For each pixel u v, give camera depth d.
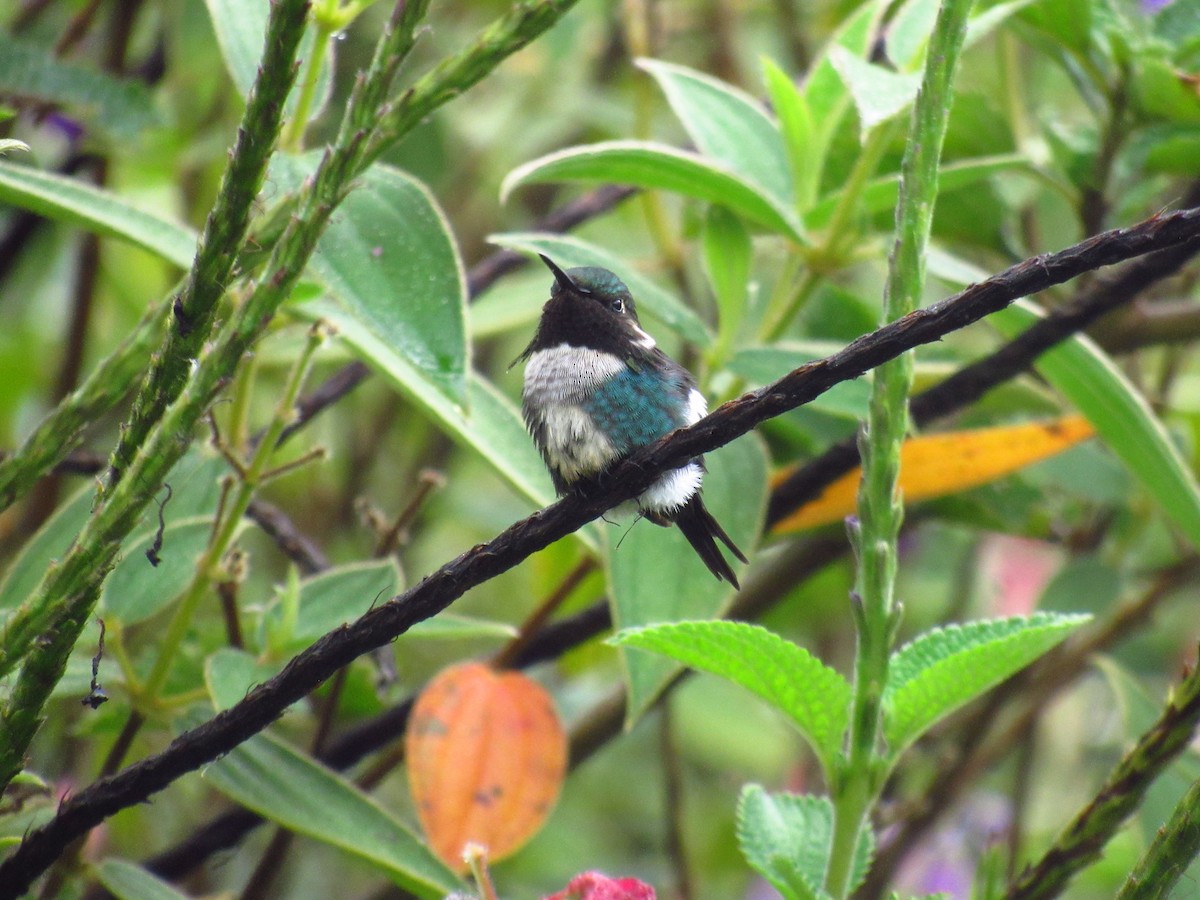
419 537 11.13
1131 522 9.37
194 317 3.98
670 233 9.79
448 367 4.84
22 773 4.42
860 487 4.30
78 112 7.75
